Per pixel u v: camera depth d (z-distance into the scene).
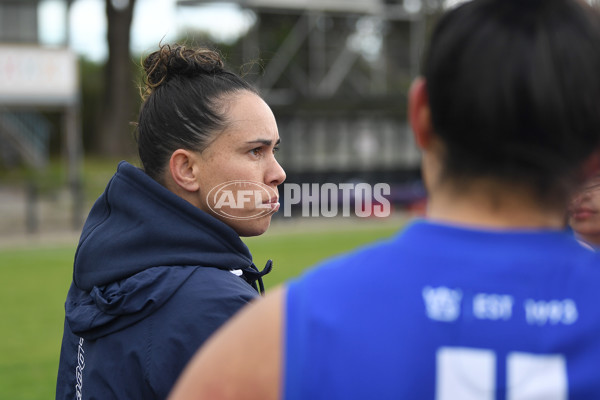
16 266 25.94
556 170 1.90
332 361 1.88
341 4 54.91
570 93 1.84
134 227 3.53
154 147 3.76
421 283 1.91
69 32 43.28
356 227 38.09
